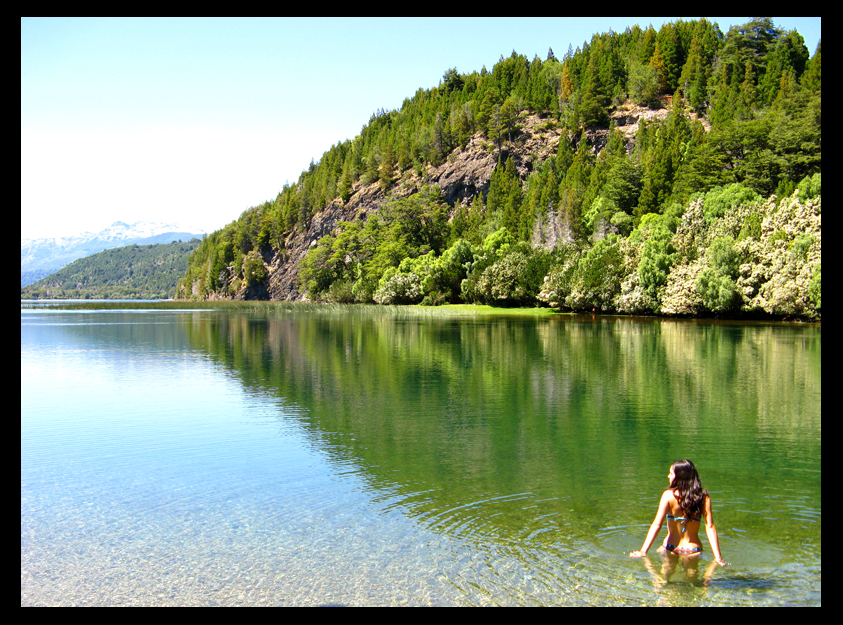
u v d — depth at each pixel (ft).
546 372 90.89
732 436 53.42
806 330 162.71
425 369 95.14
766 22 539.70
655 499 37.88
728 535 31.91
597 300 264.93
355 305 419.54
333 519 35.19
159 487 41.34
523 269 331.16
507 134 641.81
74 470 45.24
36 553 31.37
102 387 81.56
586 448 49.88
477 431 55.83
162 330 190.70
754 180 287.48
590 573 27.91
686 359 103.60
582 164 514.27
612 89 609.83
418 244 523.70
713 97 516.73
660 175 360.07
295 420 60.85
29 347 136.56
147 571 29.35
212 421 60.75
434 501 37.83
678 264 231.71
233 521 35.17
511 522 34.30
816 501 37.17
